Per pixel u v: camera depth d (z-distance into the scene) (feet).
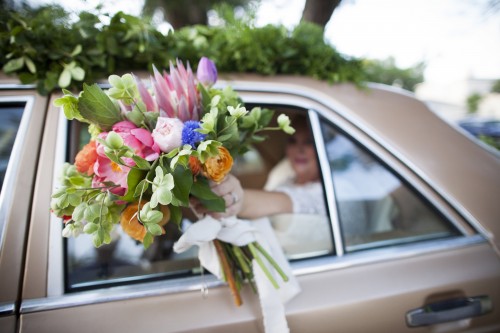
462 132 5.25
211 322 3.51
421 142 4.86
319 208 4.57
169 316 3.47
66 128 3.94
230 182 3.63
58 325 3.23
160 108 3.06
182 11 13.83
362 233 4.46
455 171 4.75
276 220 4.61
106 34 4.38
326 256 4.23
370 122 4.83
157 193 2.48
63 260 3.50
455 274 4.20
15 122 3.91
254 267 3.67
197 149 2.76
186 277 3.80
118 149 2.52
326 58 5.09
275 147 6.43
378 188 4.72
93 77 4.30
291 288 3.71
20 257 3.37
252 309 3.70
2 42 4.09
